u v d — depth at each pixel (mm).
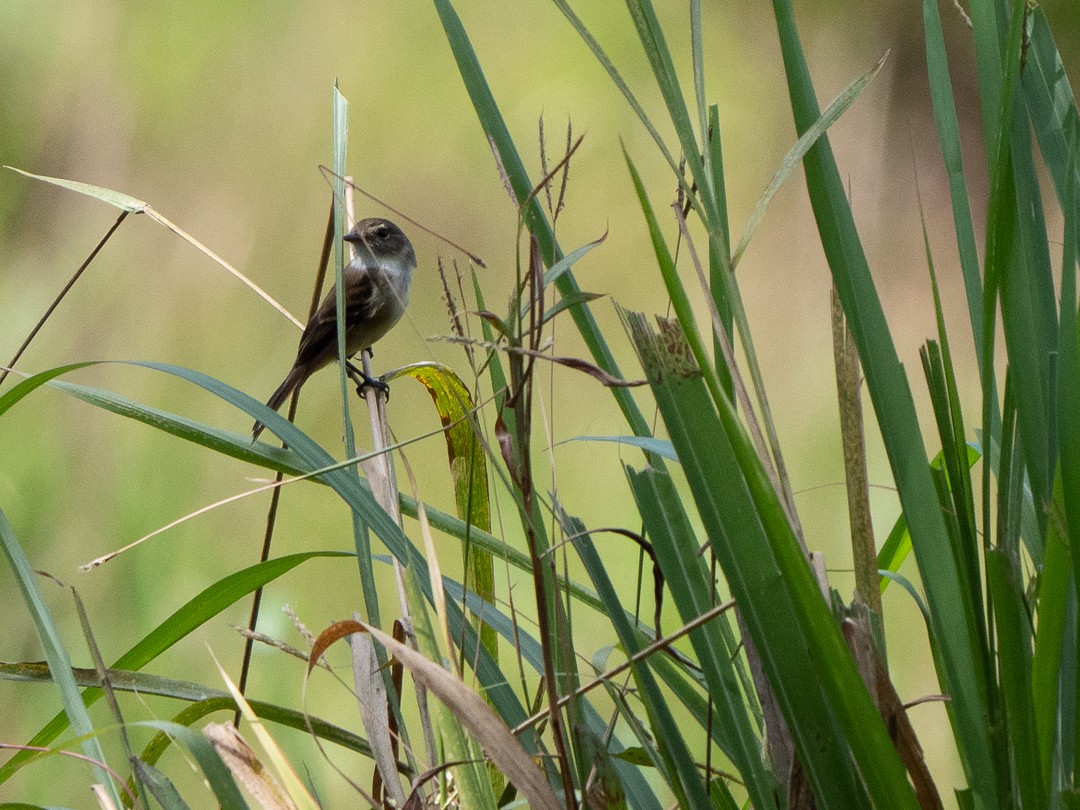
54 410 13117
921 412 14367
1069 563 3170
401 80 17531
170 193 16406
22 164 16656
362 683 4129
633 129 17562
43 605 3979
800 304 15758
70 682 3865
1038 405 3385
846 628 3463
